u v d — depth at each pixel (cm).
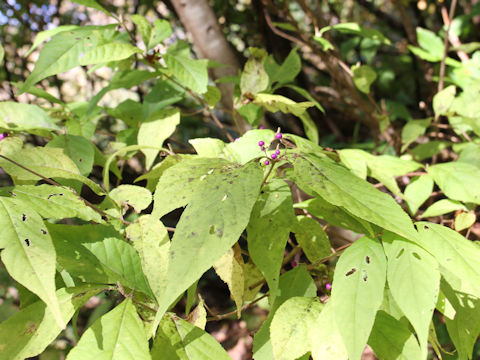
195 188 22
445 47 52
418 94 76
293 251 34
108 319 21
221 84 51
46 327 22
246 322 88
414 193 37
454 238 23
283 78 44
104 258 24
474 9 60
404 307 21
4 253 20
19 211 21
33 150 28
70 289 23
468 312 25
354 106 69
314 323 23
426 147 49
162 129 37
